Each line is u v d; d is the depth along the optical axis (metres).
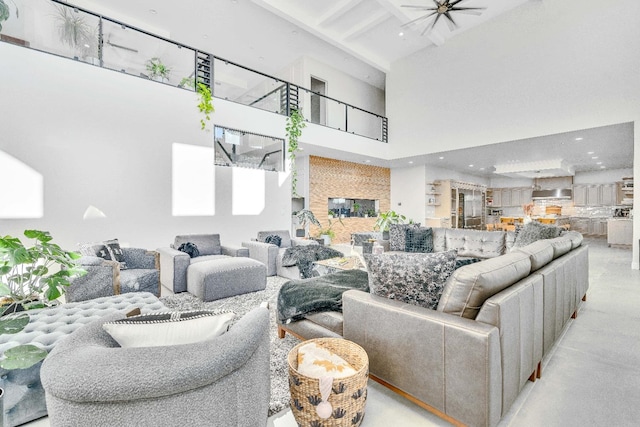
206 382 0.95
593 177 11.14
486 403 1.31
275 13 6.14
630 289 4.04
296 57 8.37
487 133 6.82
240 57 8.34
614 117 5.27
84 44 6.61
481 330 1.34
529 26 6.18
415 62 8.14
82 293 2.75
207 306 3.28
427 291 1.66
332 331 2.07
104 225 4.23
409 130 8.35
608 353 2.29
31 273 1.86
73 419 0.88
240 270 3.66
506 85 6.52
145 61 8.02
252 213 5.91
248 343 1.09
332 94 8.91
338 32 7.09
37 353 1.25
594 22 5.45
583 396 1.77
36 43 5.95
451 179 10.57
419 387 1.55
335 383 1.37
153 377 0.88
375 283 1.86
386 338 1.68
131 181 4.48
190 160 5.09
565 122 5.78
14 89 3.60
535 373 1.94
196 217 5.17
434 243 4.97
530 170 9.56
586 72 5.54
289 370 1.50
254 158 6.65
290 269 4.46
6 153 3.55
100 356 0.93
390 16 6.46
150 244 4.65
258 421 1.25
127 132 4.45
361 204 10.11
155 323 1.11
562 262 2.45
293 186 6.86
